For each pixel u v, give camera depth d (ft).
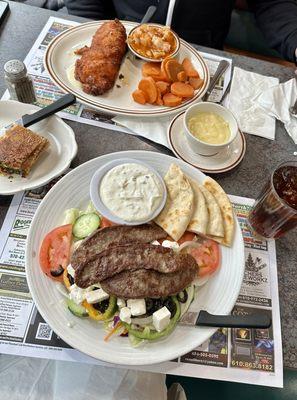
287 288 1.48
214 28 2.83
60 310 1.21
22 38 2.07
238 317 1.23
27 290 1.31
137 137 1.82
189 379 1.61
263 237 1.58
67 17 2.25
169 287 1.21
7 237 1.41
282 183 1.50
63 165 1.59
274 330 1.36
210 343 1.30
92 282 1.18
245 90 2.12
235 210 1.64
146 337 1.18
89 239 1.28
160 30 2.17
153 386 1.40
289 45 2.66
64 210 1.42
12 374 1.29
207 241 1.43
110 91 1.93
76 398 1.28
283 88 2.13
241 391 1.53
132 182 1.43
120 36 2.05
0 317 1.24
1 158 1.47
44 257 1.28
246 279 1.47
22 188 1.46
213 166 1.72
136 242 1.29
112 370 1.34
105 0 2.82
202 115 1.79
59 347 1.23
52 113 1.65
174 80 1.95
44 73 1.96
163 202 1.44
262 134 1.95
